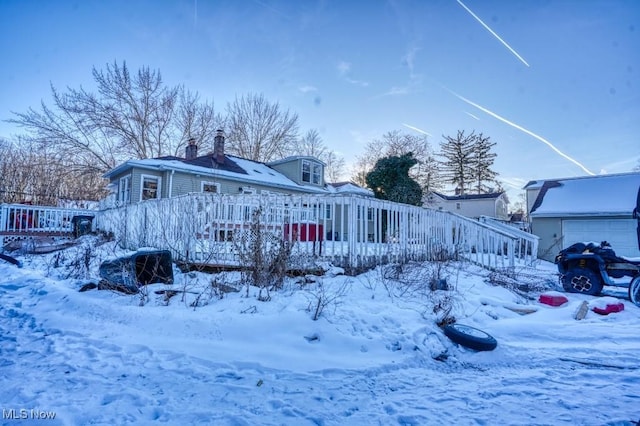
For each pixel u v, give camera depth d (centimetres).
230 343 399
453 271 764
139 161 1473
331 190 2191
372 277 630
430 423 251
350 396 293
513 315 566
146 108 2484
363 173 3588
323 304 461
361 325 441
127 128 2416
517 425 249
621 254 1262
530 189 1947
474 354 407
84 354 361
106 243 1037
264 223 651
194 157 1952
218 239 668
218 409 259
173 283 601
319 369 347
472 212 3038
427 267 724
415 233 818
